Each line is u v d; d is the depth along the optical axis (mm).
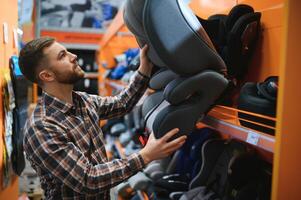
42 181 1567
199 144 2102
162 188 2070
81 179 1341
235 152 1725
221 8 2158
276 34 1485
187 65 1210
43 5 7586
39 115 1464
